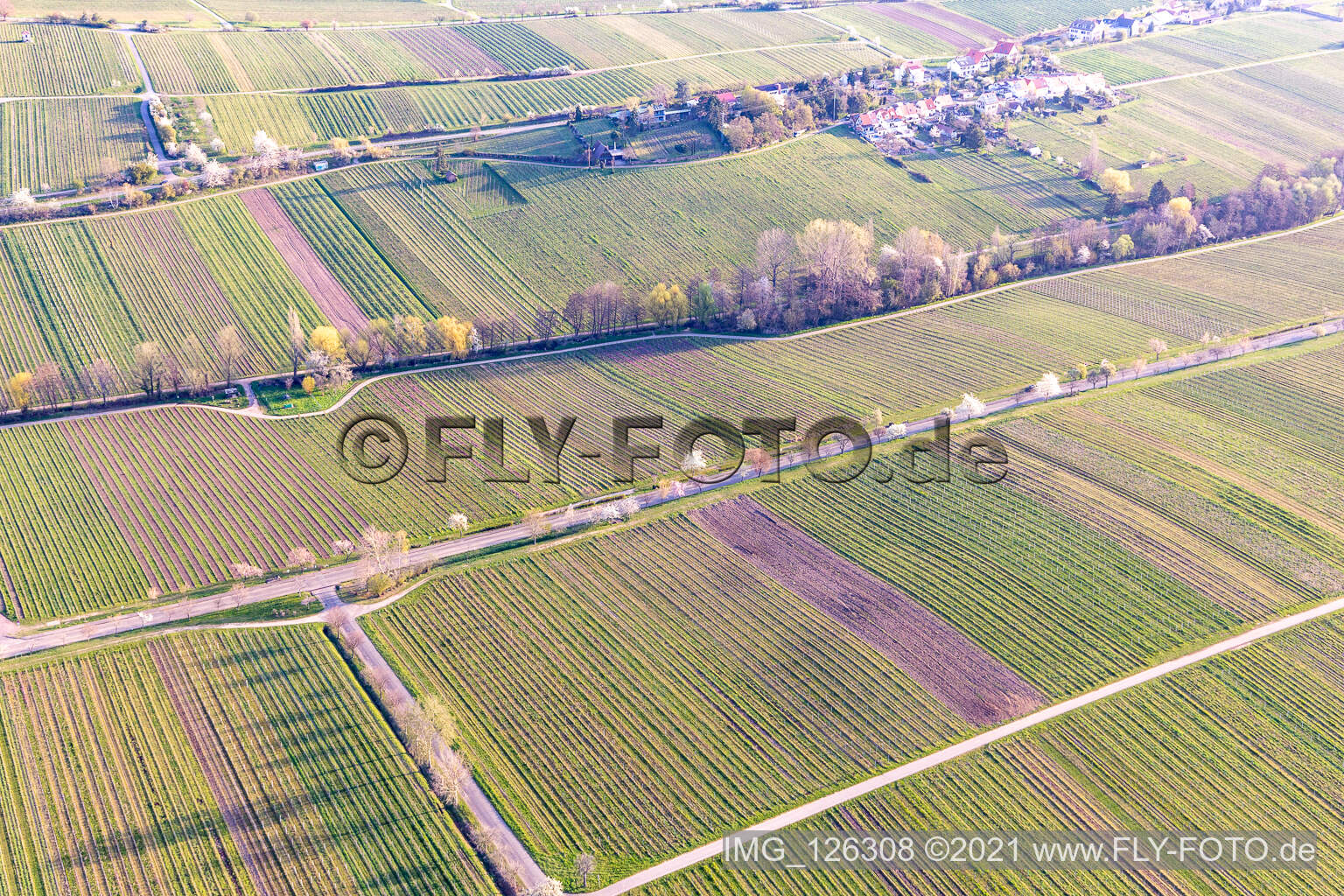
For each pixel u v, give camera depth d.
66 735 119.12
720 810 112.50
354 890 103.56
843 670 129.62
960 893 104.62
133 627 134.38
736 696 126.06
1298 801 114.25
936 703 125.31
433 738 117.50
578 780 115.56
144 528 152.12
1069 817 111.94
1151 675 129.00
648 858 107.44
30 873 104.94
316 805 111.69
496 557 146.75
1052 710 124.31
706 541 150.25
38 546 148.25
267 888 103.69
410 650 131.38
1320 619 136.88
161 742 118.50
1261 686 127.31
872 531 152.25
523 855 107.25
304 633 133.62
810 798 113.88
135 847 107.44
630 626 135.62
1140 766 117.75
